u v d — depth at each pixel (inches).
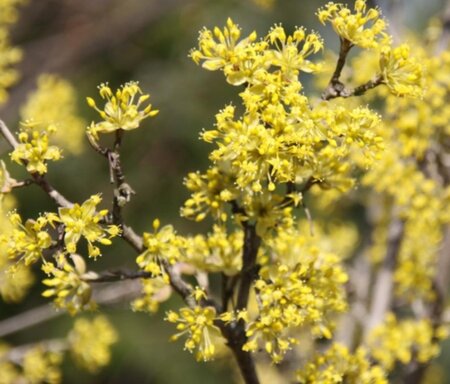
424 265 199.9
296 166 113.3
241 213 118.9
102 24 410.9
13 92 338.3
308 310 114.6
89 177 387.5
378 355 168.7
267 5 329.1
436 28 201.6
